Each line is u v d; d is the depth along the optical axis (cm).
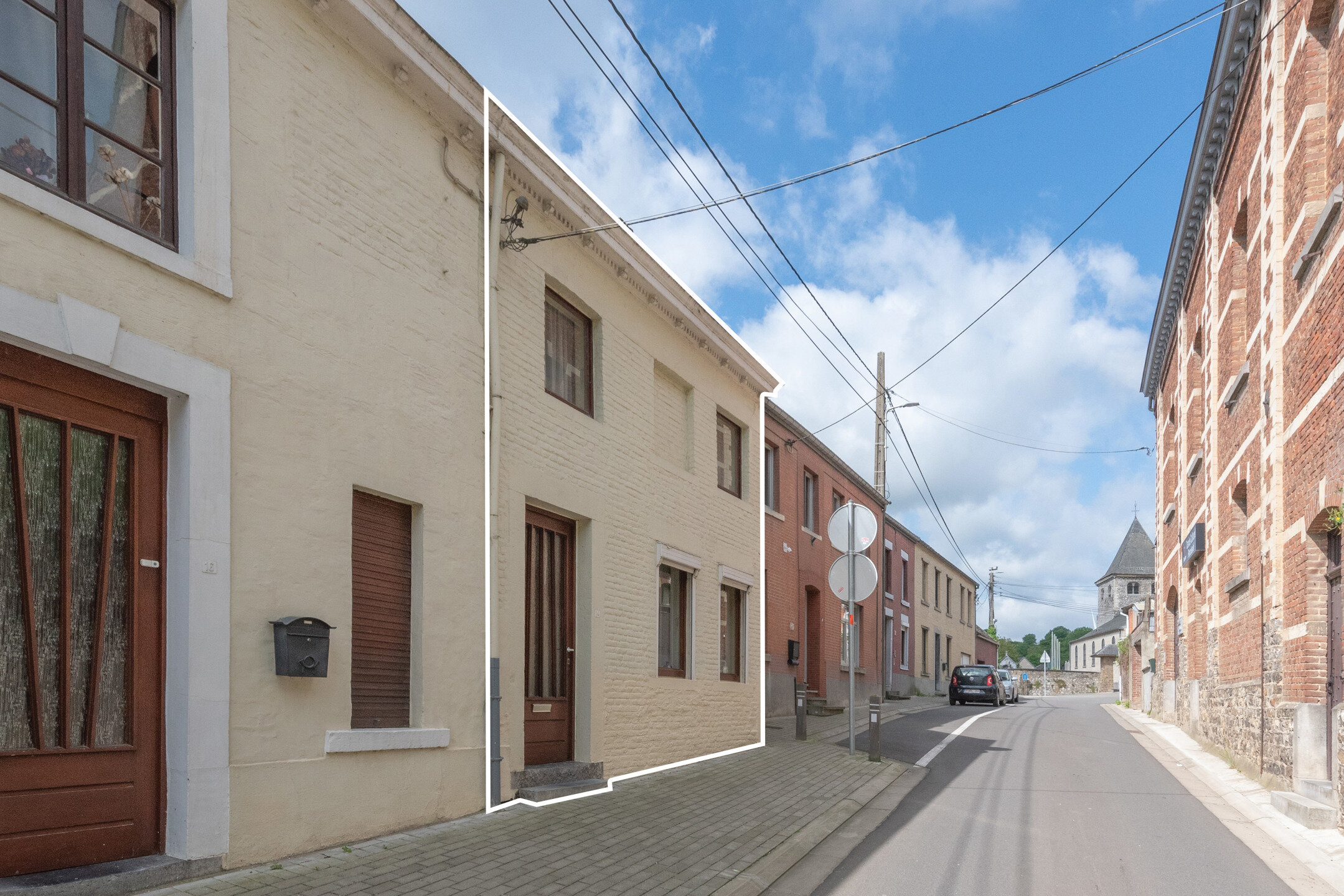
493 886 608
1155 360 2458
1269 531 1159
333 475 700
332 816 675
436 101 843
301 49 700
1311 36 1032
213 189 611
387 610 769
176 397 588
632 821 838
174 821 564
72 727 527
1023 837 833
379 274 767
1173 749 1628
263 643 626
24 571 508
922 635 3862
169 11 610
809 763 1276
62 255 513
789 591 2119
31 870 499
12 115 514
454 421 848
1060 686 7681
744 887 648
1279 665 1111
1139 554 9812
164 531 582
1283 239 1141
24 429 514
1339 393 898
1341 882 699
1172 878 698
